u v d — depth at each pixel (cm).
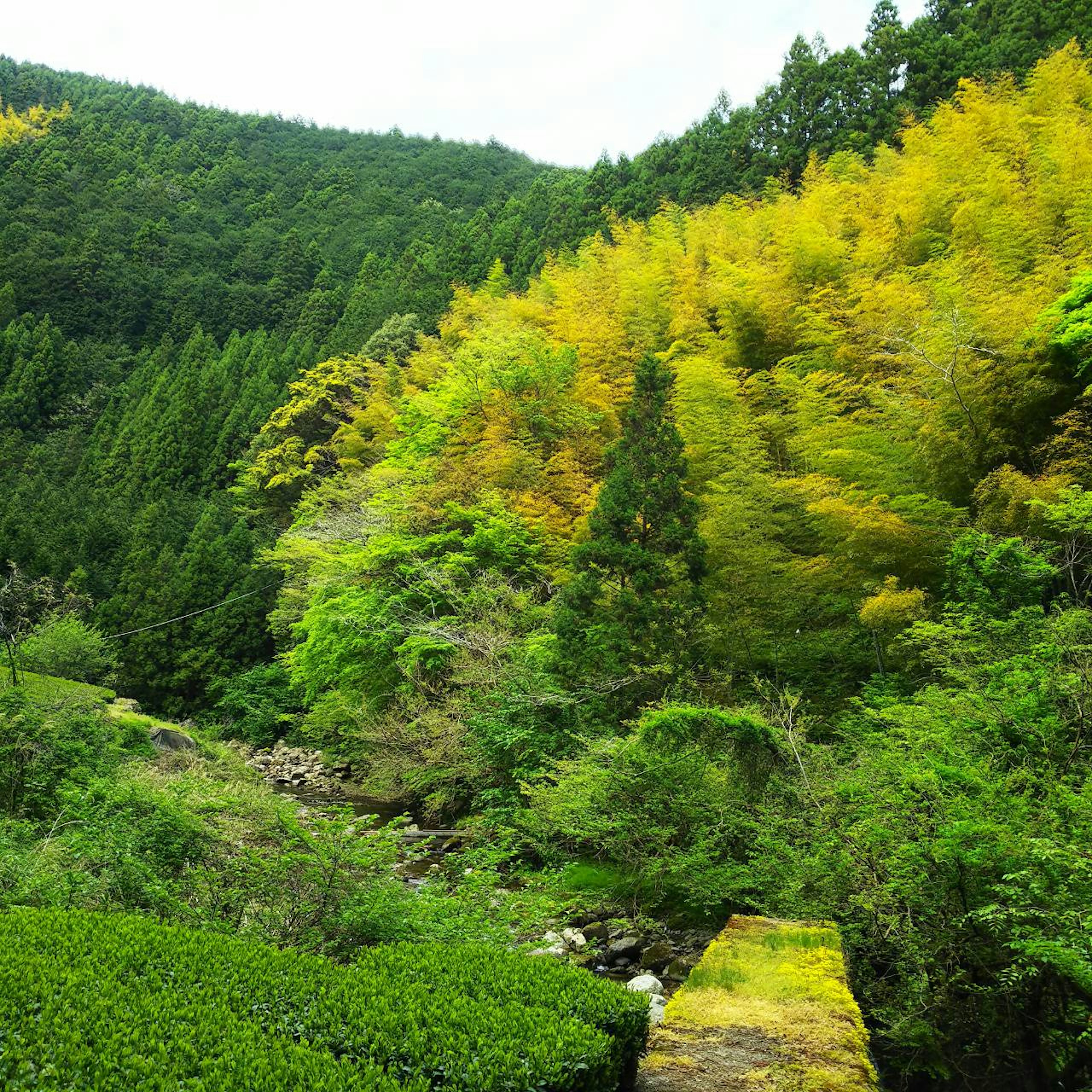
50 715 1375
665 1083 403
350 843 699
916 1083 604
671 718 995
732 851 952
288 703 3500
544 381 2802
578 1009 411
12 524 4356
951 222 2558
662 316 3173
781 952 586
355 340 5844
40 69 12925
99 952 429
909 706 1040
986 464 1594
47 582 2805
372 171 11406
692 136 5925
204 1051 337
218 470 5353
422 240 8131
